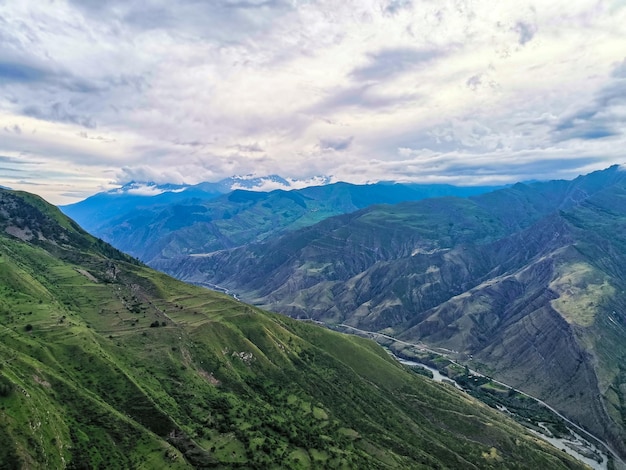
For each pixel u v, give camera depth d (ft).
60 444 476.13
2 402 456.86
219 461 562.25
